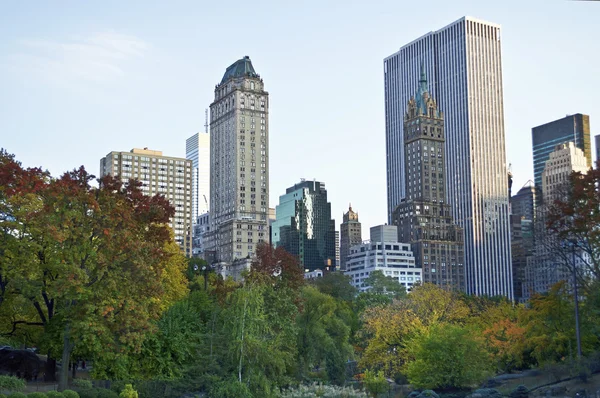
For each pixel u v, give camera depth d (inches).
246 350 3115.2
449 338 3722.9
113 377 3063.5
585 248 3932.1
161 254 3321.9
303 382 3929.6
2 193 3002.0
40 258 3090.6
